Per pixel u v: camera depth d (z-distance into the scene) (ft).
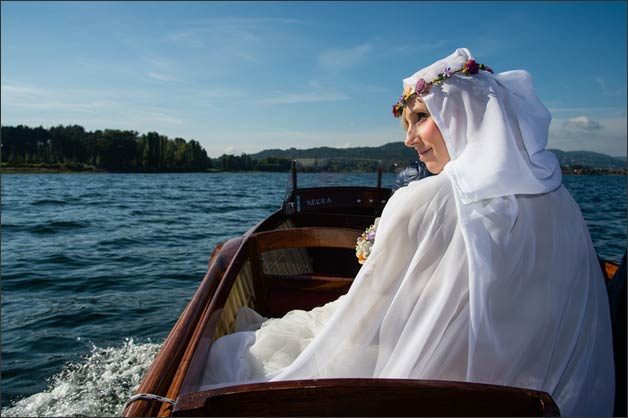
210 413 3.24
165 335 15.80
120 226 43.37
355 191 20.89
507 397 3.18
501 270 3.63
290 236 9.55
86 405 11.32
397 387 3.21
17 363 13.52
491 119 3.95
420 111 4.41
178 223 46.83
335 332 4.02
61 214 52.01
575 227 4.06
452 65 4.17
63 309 18.48
